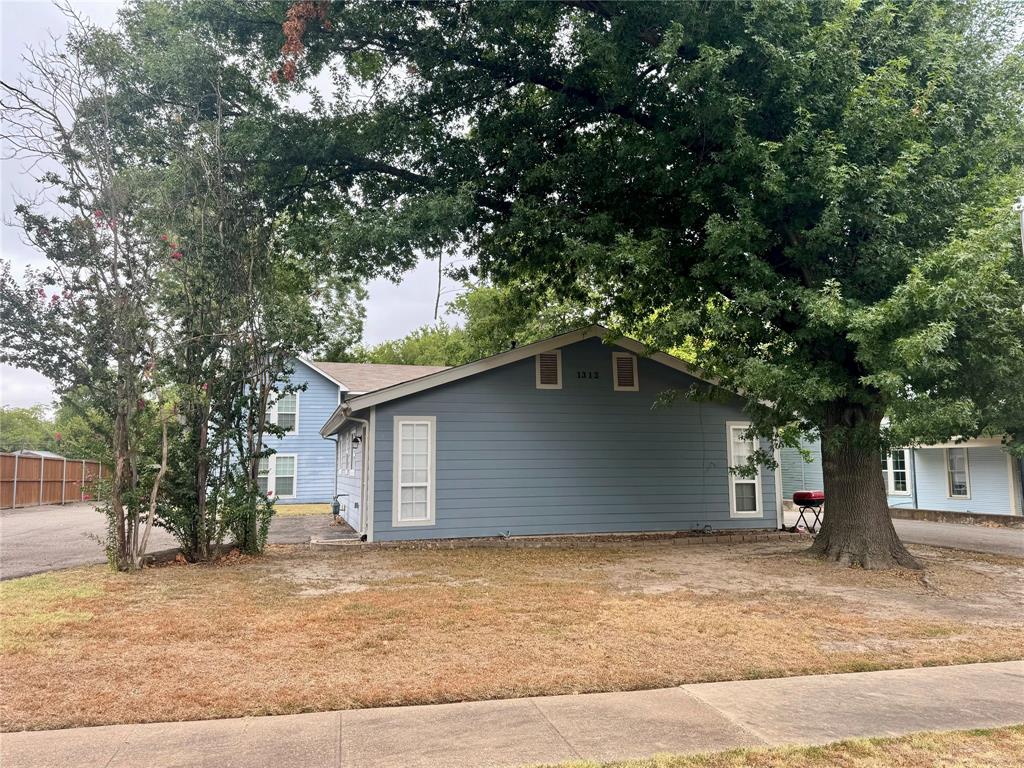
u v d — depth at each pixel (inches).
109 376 384.2
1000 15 415.2
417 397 520.1
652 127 454.6
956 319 340.8
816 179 349.7
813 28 361.1
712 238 373.1
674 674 201.8
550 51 492.7
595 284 542.0
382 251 470.0
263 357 451.5
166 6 443.8
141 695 181.5
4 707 172.7
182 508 422.3
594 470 550.3
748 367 368.2
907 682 198.4
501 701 179.5
